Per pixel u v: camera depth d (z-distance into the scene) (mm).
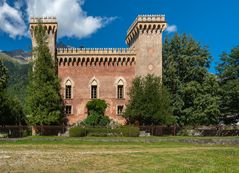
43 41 65750
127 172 23109
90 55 71688
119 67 72375
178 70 76812
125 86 71875
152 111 61781
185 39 77938
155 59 71312
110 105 71125
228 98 71125
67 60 71625
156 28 71812
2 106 65125
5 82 70625
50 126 60656
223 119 74438
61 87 66562
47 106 62438
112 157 30828
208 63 78000
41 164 26344
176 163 27312
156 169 24359
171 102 69438
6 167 24875
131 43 81000
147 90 63344
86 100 71062
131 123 66000
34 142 46656
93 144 45594
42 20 69938
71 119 70312
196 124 71250
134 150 38000
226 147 43500
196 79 75625
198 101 71000
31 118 61969
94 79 71625
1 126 56125
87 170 23891
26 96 64062
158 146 43844
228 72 73062
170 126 61250
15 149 38375
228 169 24141
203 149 39781
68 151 36344
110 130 57531
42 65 63594
